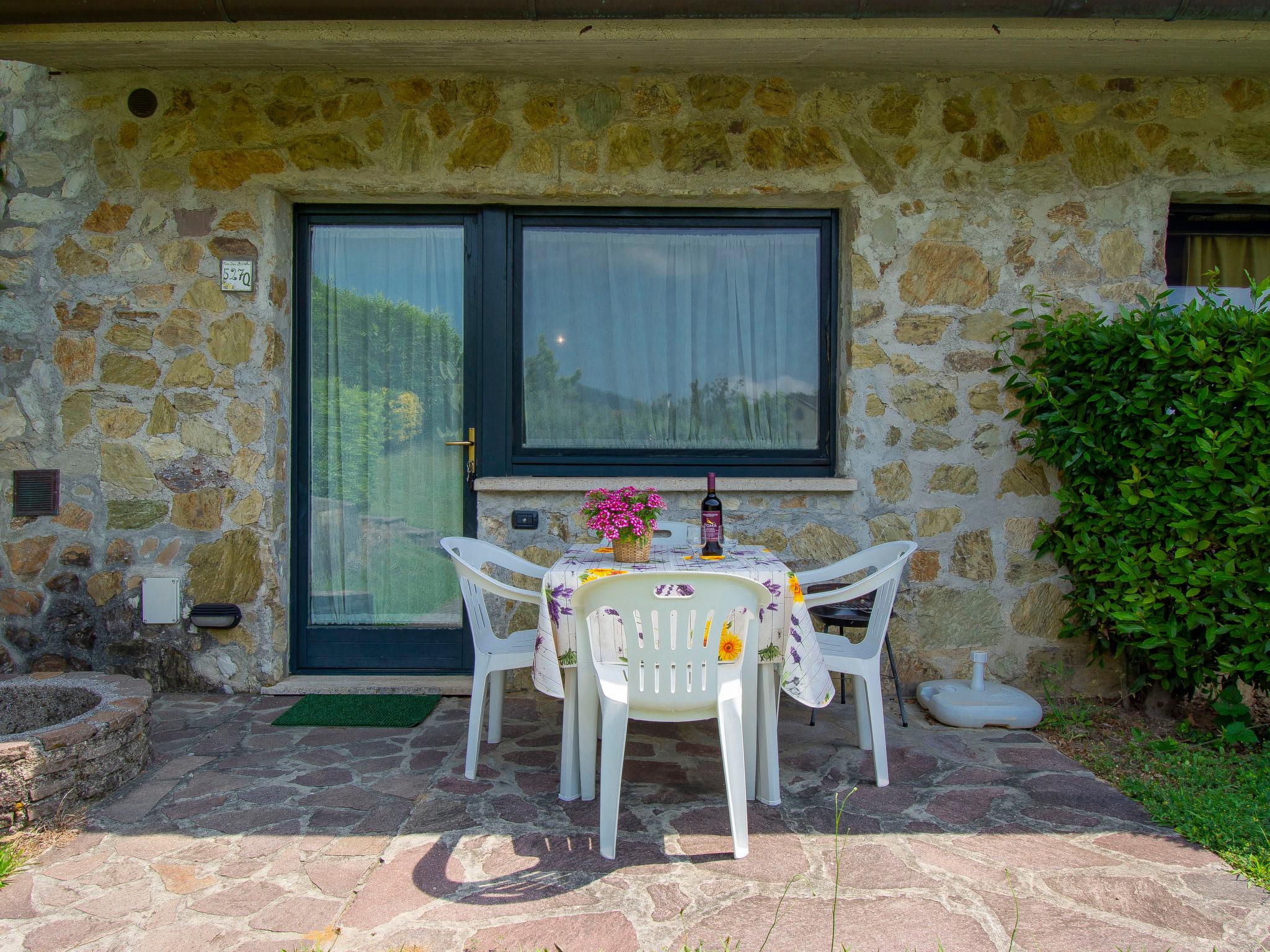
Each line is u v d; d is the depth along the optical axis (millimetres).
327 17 2896
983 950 1770
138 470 3607
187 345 3605
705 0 2848
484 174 3621
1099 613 3344
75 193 3604
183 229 3604
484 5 2855
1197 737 3035
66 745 2391
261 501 3607
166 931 1851
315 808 2465
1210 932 1836
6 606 3609
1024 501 3670
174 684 3609
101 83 3596
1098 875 2076
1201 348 2934
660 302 3867
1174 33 3096
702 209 3822
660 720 2191
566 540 3686
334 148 3604
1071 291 3662
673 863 2127
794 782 2656
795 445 3875
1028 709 3201
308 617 3832
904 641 3660
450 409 3842
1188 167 3650
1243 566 2934
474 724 2693
